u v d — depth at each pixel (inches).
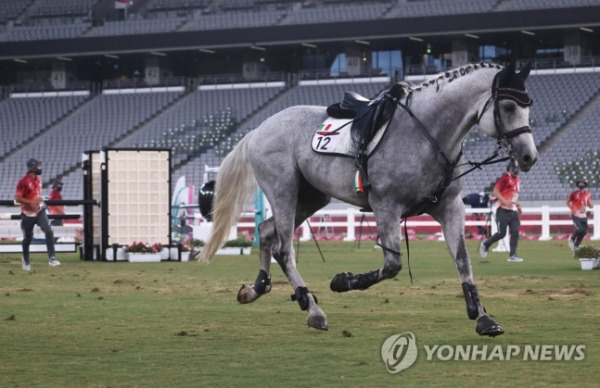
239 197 475.8
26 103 2652.6
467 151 2041.1
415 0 2497.5
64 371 323.3
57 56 2598.4
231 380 305.4
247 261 981.2
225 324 442.6
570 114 2137.1
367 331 413.7
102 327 434.3
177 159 2265.0
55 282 700.7
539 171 1967.3
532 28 2228.1
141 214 1002.7
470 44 2429.9
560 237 1539.1
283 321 453.1
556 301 530.9
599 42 2409.0
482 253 967.0
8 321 457.7
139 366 331.9
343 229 1721.2
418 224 1656.0
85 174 1029.8
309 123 447.2
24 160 2397.9
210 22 2625.5
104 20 2728.8
